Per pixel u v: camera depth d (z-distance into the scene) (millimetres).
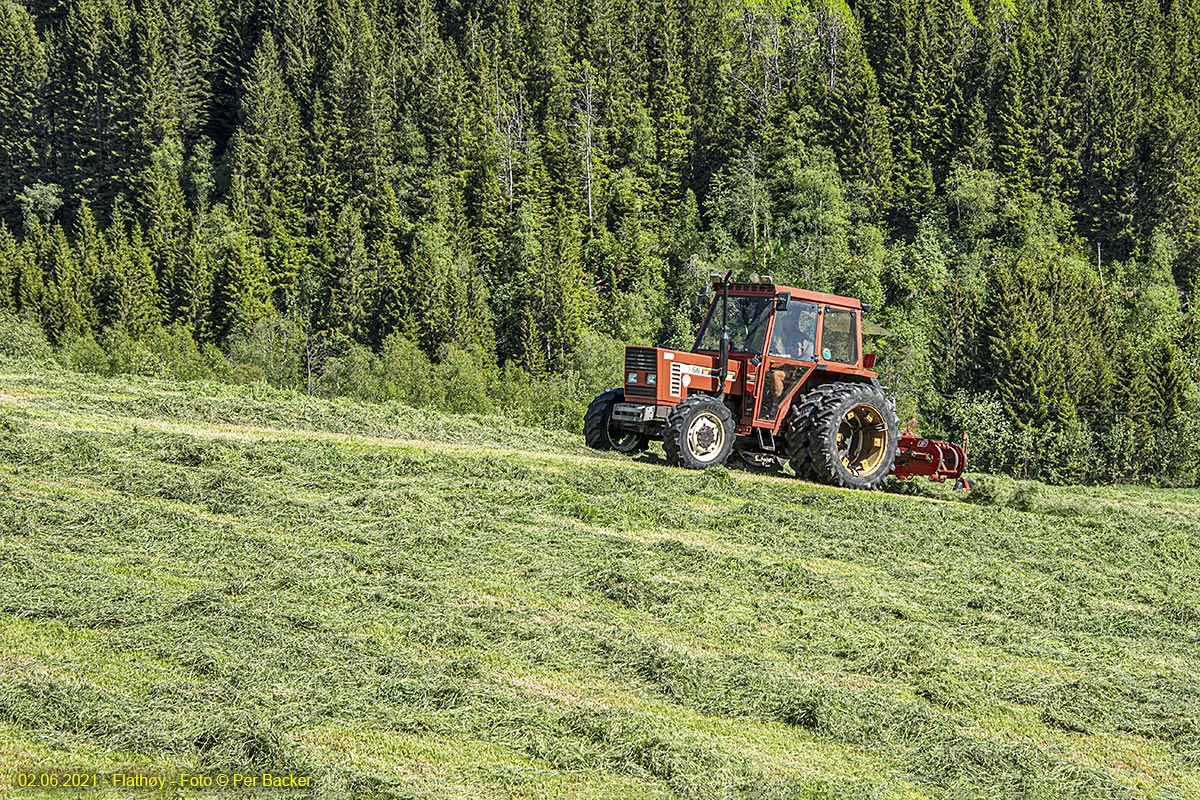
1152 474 143500
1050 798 13695
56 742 13203
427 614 18250
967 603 22047
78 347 144500
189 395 40875
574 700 15445
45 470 26609
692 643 18219
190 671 15383
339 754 13414
